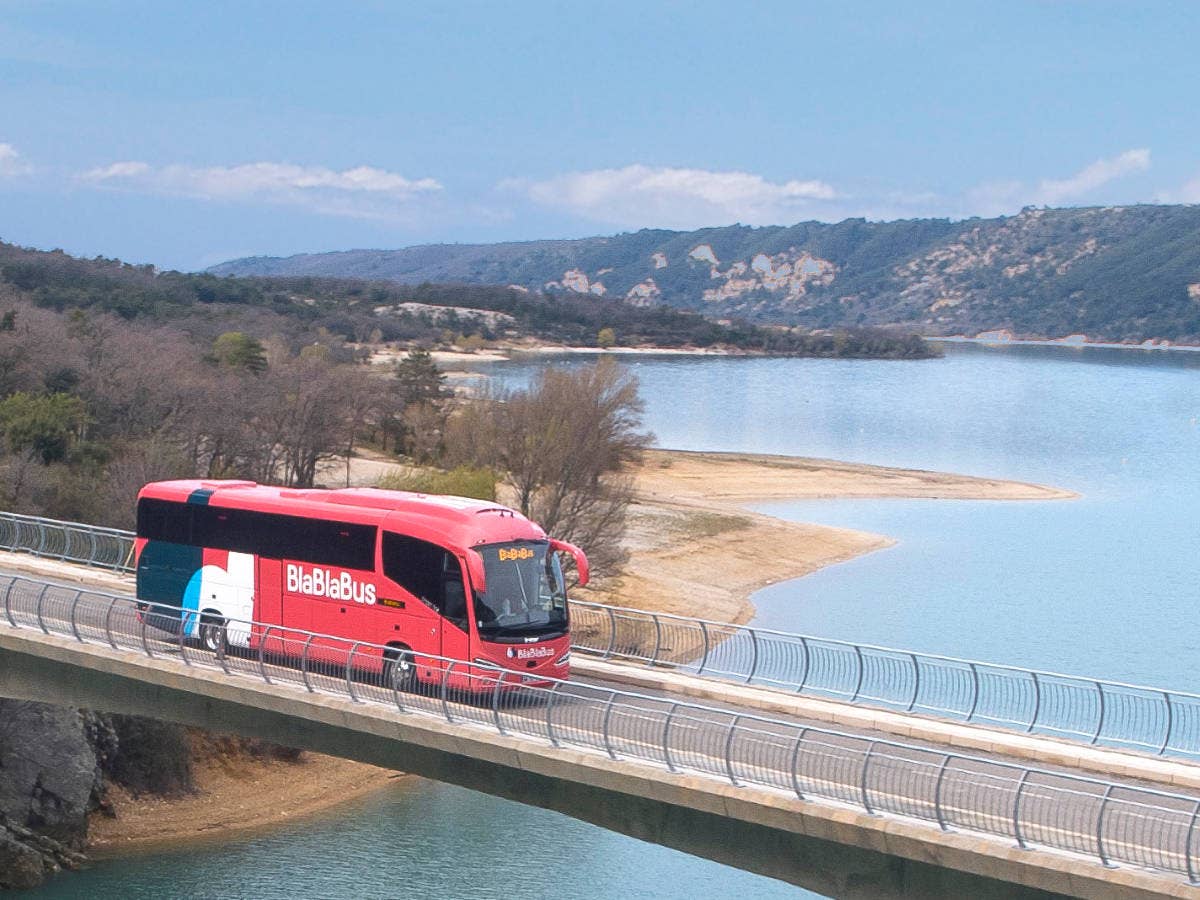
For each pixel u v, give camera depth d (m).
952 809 25.73
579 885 49.06
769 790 27.09
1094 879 23.55
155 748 57.56
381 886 48.97
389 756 32.62
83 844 52.19
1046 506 134.00
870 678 41.38
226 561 37.22
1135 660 73.19
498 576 32.94
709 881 49.44
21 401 89.06
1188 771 29.28
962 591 93.44
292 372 120.12
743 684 37.12
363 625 34.38
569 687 35.66
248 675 34.62
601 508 88.06
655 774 28.19
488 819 56.12
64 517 75.38
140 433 98.69
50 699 39.22
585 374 93.75
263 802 57.84
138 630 39.06
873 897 26.38
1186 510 132.62
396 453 132.00
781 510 126.62
